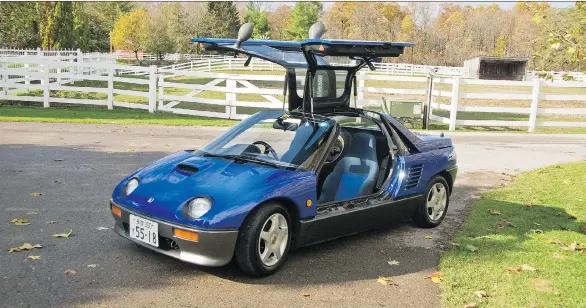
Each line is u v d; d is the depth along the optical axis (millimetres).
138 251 4750
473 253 5117
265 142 5051
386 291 4207
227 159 4840
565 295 4188
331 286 4254
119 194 4621
